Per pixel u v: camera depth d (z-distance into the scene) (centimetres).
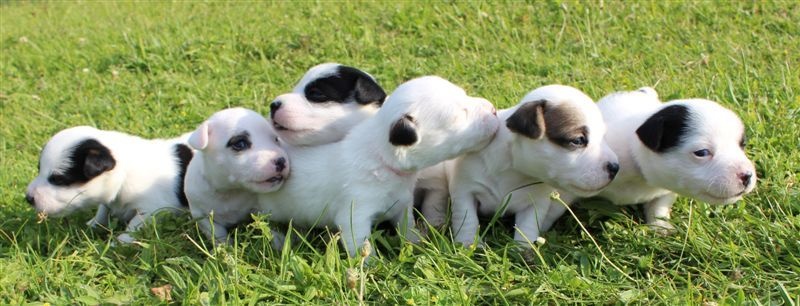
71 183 195
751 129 202
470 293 177
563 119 181
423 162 185
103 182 197
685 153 180
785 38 236
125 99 246
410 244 182
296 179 190
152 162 201
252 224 185
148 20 315
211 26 285
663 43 241
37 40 310
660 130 181
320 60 251
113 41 285
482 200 190
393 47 252
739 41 236
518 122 181
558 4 255
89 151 195
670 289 177
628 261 183
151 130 231
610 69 232
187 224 194
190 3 340
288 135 193
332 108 193
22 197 208
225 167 189
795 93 213
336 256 180
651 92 197
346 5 279
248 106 235
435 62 244
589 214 189
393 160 185
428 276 179
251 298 176
